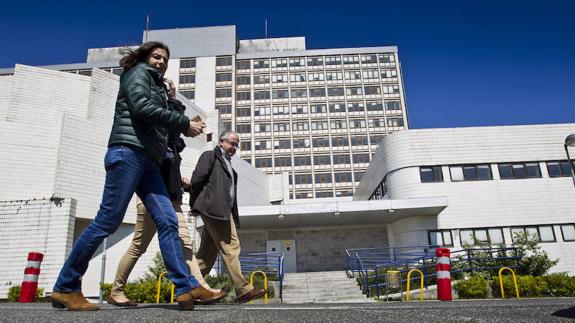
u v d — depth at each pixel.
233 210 3.89
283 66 73.00
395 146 22.62
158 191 2.84
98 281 18.84
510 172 21.75
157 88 2.77
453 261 14.00
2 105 20.61
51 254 16.03
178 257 2.71
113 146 2.58
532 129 22.33
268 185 36.59
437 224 21.06
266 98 71.00
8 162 18.89
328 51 74.00
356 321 1.88
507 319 1.88
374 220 22.33
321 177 66.62
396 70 72.75
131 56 2.85
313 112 70.31
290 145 68.38
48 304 4.18
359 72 72.75
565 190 21.39
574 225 20.88
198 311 2.37
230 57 70.31
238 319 1.95
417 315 2.03
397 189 22.12
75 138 19.64
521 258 13.52
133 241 3.59
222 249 3.64
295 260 23.23
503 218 21.03
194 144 26.88
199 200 3.63
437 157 22.00
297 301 14.91
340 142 68.50
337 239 23.47
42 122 20.14
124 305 3.47
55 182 18.44
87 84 21.58
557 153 21.95
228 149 4.02
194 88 68.31
